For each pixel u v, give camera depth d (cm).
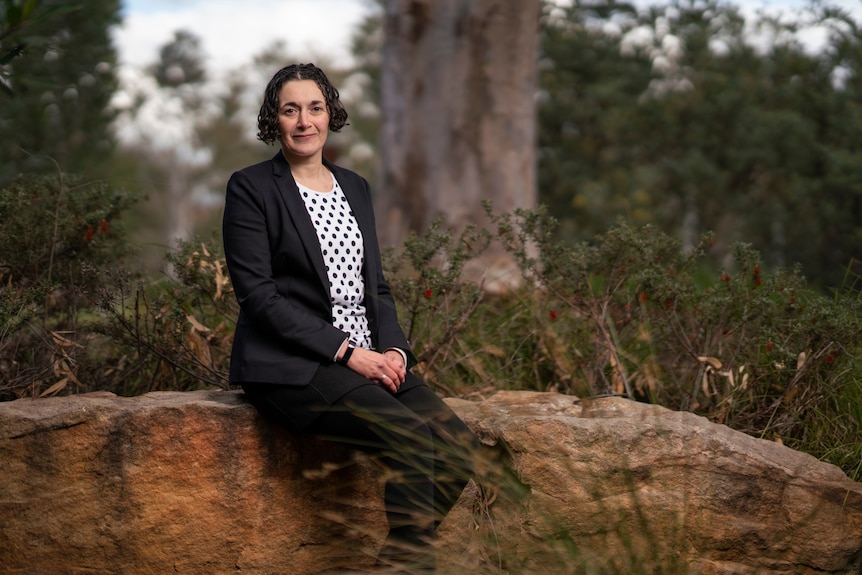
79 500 308
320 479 324
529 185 631
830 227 834
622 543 306
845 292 455
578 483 325
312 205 318
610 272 425
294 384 296
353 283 321
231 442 313
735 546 324
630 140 1073
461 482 305
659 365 429
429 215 624
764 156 930
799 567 324
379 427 295
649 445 328
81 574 308
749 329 416
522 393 389
